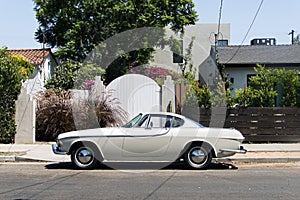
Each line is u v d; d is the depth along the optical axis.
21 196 8.65
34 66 35.16
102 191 9.25
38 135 19.22
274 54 26.58
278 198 8.53
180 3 30.36
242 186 9.91
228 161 14.27
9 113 18.23
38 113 19.12
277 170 12.67
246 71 25.48
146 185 10.04
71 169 12.66
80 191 9.22
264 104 19.92
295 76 21.19
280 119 18.36
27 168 12.84
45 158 14.43
